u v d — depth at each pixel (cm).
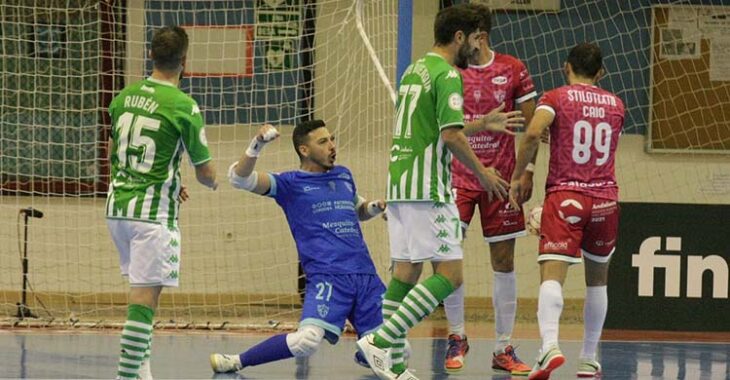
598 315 2289
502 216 2375
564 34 3803
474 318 3681
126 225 1858
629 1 3806
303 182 2256
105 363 2389
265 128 2122
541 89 3800
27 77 3706
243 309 3703
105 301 3700
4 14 3684
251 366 2348
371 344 1983
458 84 1988
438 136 2005
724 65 3819
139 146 1862
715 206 3141
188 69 3678
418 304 1975
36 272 3681
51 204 3697
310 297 2206
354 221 2269
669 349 2803
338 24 3641
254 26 3675
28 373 2208
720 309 3144
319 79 3691
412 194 2005
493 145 2400
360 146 3681
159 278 1858
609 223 2205
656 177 3847
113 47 3678
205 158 1886
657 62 3819
